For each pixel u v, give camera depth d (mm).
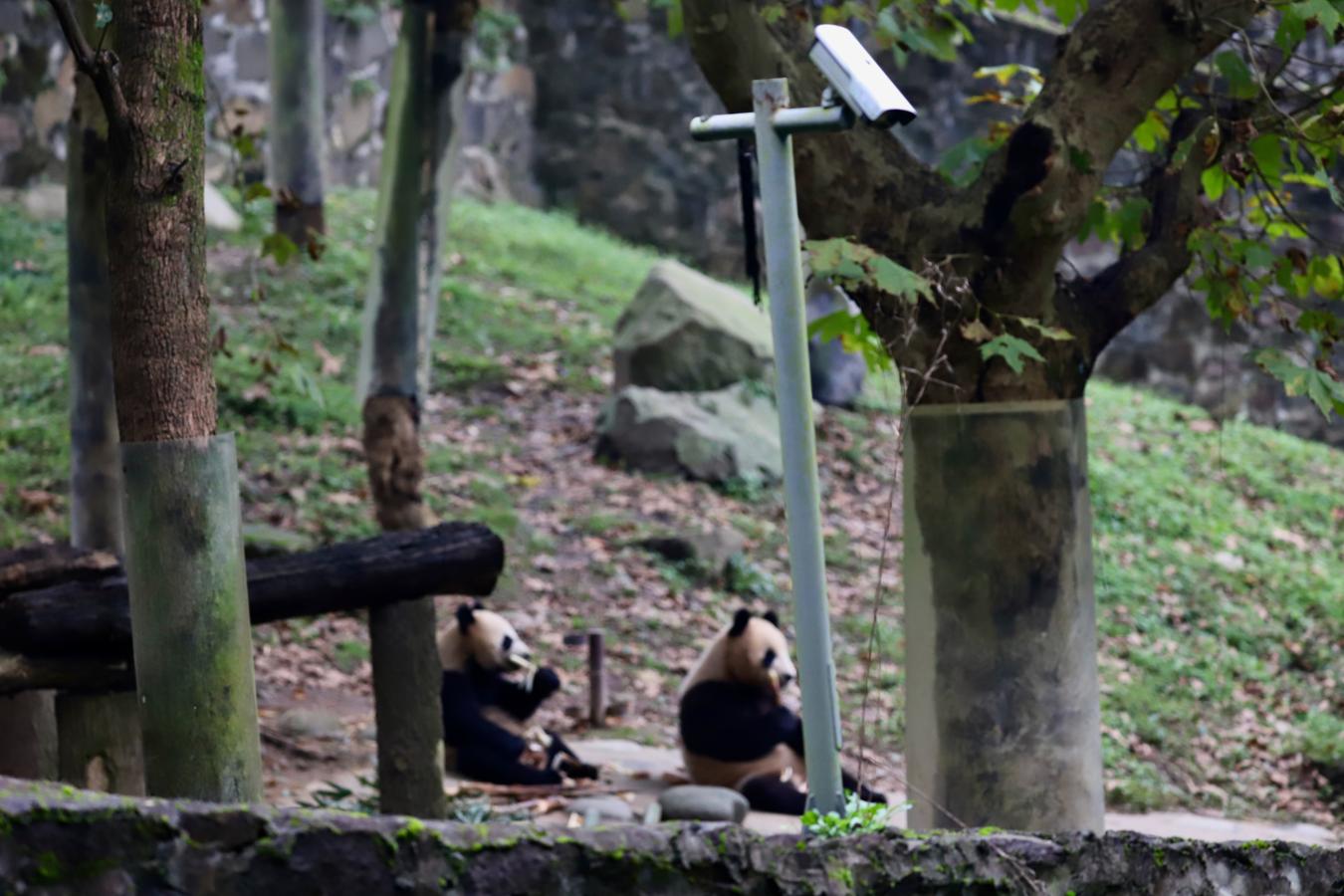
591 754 10586
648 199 25719
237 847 2736
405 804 7250
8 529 12094
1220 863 4121
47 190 18969
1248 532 17094
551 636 12656
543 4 25766
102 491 9039
